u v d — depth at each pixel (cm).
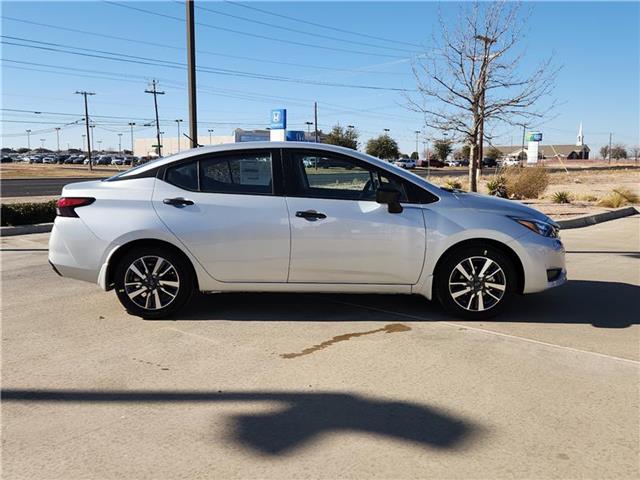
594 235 1274
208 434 337
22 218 1317
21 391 396
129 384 407
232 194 546
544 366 442
